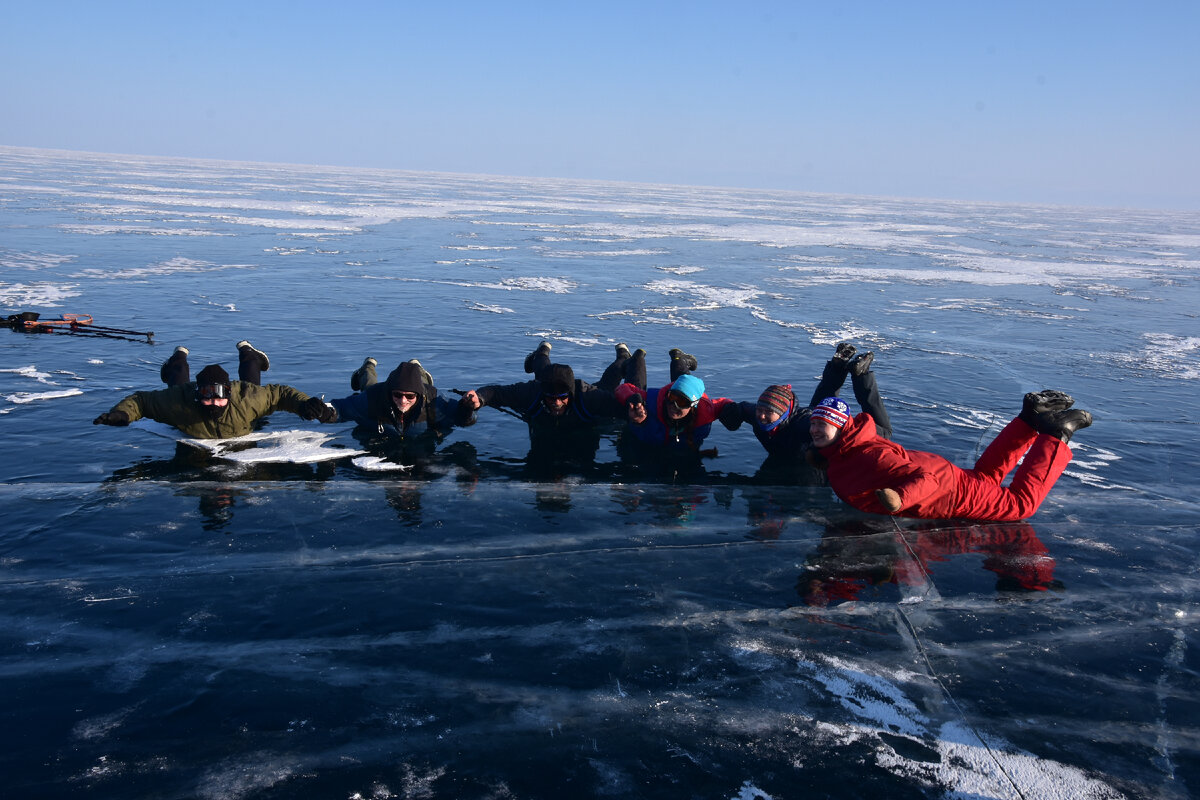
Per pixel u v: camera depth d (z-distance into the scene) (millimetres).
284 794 2033
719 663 2711
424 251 20234
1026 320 12969
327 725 2318
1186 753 2311
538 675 2604
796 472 5184
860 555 3711
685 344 9820
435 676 2584
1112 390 7977
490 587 3250
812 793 2092
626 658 2727
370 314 10922
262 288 12969
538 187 94875
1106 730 2406
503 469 5016
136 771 2102
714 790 2088
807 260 22547
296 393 5492
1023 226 51719
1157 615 3186
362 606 3055
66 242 18031
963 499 4148
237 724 2312
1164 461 5570
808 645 2855
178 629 2848
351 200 44188
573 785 2090
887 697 2543
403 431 5676
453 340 9406
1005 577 3512
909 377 8320
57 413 5793
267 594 3133
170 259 16109
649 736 2307
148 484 4418
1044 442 4340
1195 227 62750
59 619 2896
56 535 3656
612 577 3387
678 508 4332
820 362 9008
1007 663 2777
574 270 17750
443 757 2191
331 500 4254
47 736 2236
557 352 9008
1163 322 13297
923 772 2188
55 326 8859
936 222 52906
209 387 5113
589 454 5445
